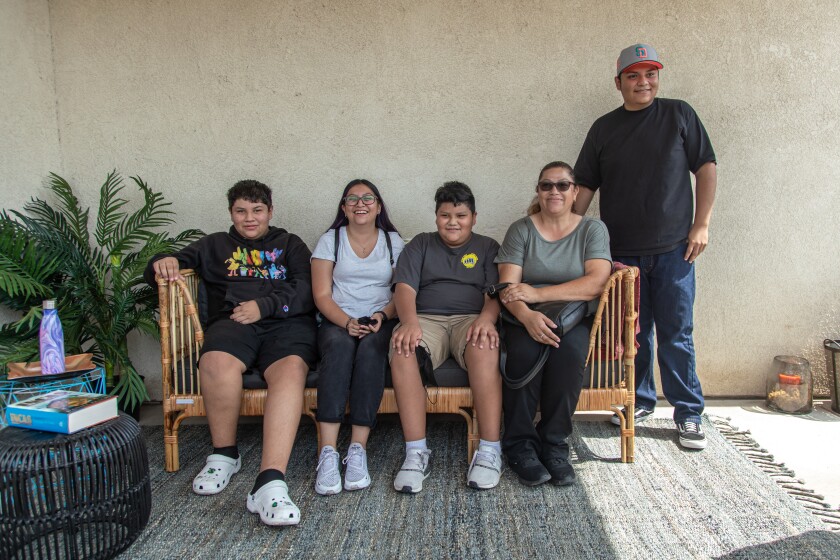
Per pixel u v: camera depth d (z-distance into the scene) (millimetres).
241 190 2908
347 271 2893
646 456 2732
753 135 3287
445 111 3336
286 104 3373
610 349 2604
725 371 3457
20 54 3178
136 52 3369
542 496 2383
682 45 3242
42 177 3332
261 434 3062
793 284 3375
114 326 3094
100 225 3221
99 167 3455
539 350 2488
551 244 2697
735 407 3330
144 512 2109
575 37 3258
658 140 2816
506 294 2584
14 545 1876
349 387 2572
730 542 2061
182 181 3447
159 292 2627
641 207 2854
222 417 2527
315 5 3301
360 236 2949
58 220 3260
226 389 2500
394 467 2664
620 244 2938
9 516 1868
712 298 3410
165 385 2621
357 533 2143
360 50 3314
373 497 2398
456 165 3373
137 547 2066
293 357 2578
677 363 2875
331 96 3355
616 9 3232
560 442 2562
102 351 3199
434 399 2609
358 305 2887
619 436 2969
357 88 3344
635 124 2865
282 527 2180
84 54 3381
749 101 3264
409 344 2549
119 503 1987
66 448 1888
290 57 3340
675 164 2812
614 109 3291
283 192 3434
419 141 3363
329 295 2855
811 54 3221
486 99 3318
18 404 2012
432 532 2145
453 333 2758
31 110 3252
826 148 3275
